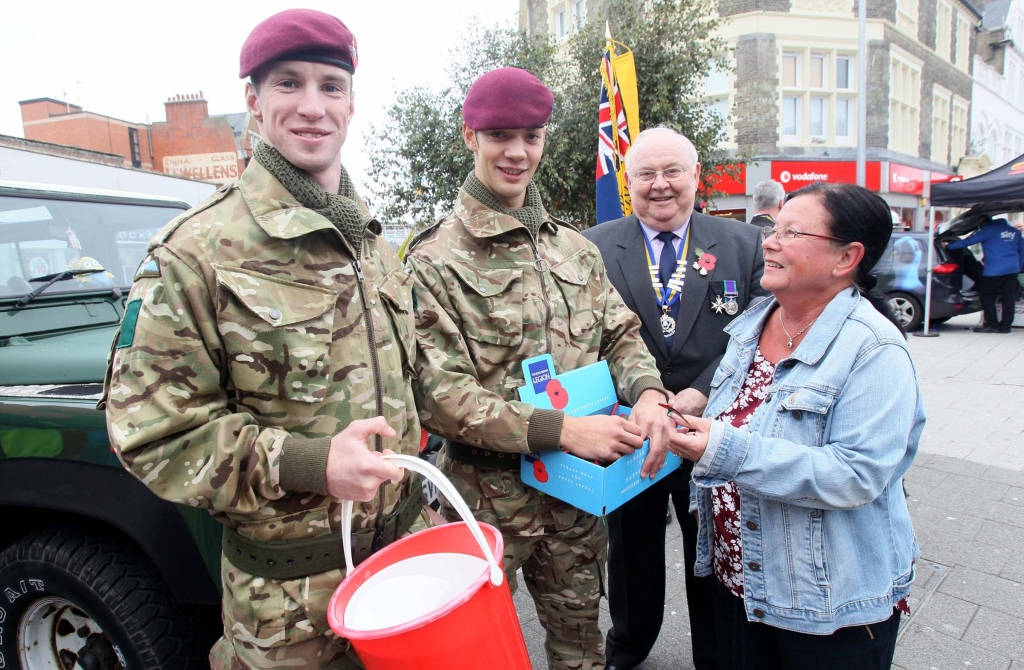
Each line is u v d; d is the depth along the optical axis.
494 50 7.73
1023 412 4.68
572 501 1.42
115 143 23.48
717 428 1.25
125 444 0.98
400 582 1.12
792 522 1.26
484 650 0.98
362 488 1.00
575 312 1.68
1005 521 3.05
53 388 1.80
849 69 12.82
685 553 1.97
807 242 1.26
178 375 1.03
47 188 2.52
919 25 15.08
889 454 1.17
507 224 1.56
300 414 1.11
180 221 1.09
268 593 1.14
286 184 1.16
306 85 1.13
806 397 1.25
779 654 1.36
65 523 1.77
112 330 2.36
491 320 1.54
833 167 12.44
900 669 2.07
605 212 3.54
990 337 7.53
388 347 1.26
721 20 10.27
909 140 15.43
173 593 1.59
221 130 24.50
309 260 1.15
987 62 22.42
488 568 0.99
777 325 1.46
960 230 8.20
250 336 1.07
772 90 11.92
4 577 1.74
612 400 1.66
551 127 7.64
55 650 1.84
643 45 7.47
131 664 1.64
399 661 0.94
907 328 8.14
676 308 2.08
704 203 8.35
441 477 0.98
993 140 22.16
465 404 1.42
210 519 1.53
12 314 2.19
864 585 1.24
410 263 1.57
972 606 2.39
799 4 11.94
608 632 2.17
